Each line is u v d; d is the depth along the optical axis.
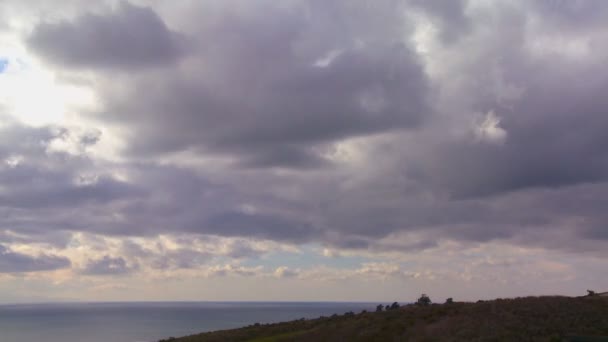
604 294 60.66
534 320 47.41
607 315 48.44
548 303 54.22
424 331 48.25
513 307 53.12
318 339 53.84
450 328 47.47
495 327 45.50
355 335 51.97
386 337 49.12
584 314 48.97
